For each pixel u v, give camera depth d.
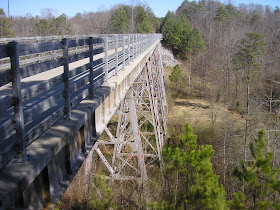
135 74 11.94
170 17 58.31
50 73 9.60
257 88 27.05
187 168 7.07
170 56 52.28
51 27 35.66
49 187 3.51
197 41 47.31
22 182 2.59
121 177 11.54
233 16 63.50
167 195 7.56
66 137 3.67
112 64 7.53
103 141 11.95
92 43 5.21
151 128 23.33
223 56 38.47
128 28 49.31
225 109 29.19
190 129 7.65
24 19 53.56
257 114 19.91
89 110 4.75
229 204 6.04
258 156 6.38
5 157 2.65
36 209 3.28
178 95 36.91
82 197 8.99
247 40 30.75
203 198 6.11
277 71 27.89
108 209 7.58
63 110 4.07
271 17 60.31
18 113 2.77
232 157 16.23
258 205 5.95
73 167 4.39
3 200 2.27
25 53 2.88
